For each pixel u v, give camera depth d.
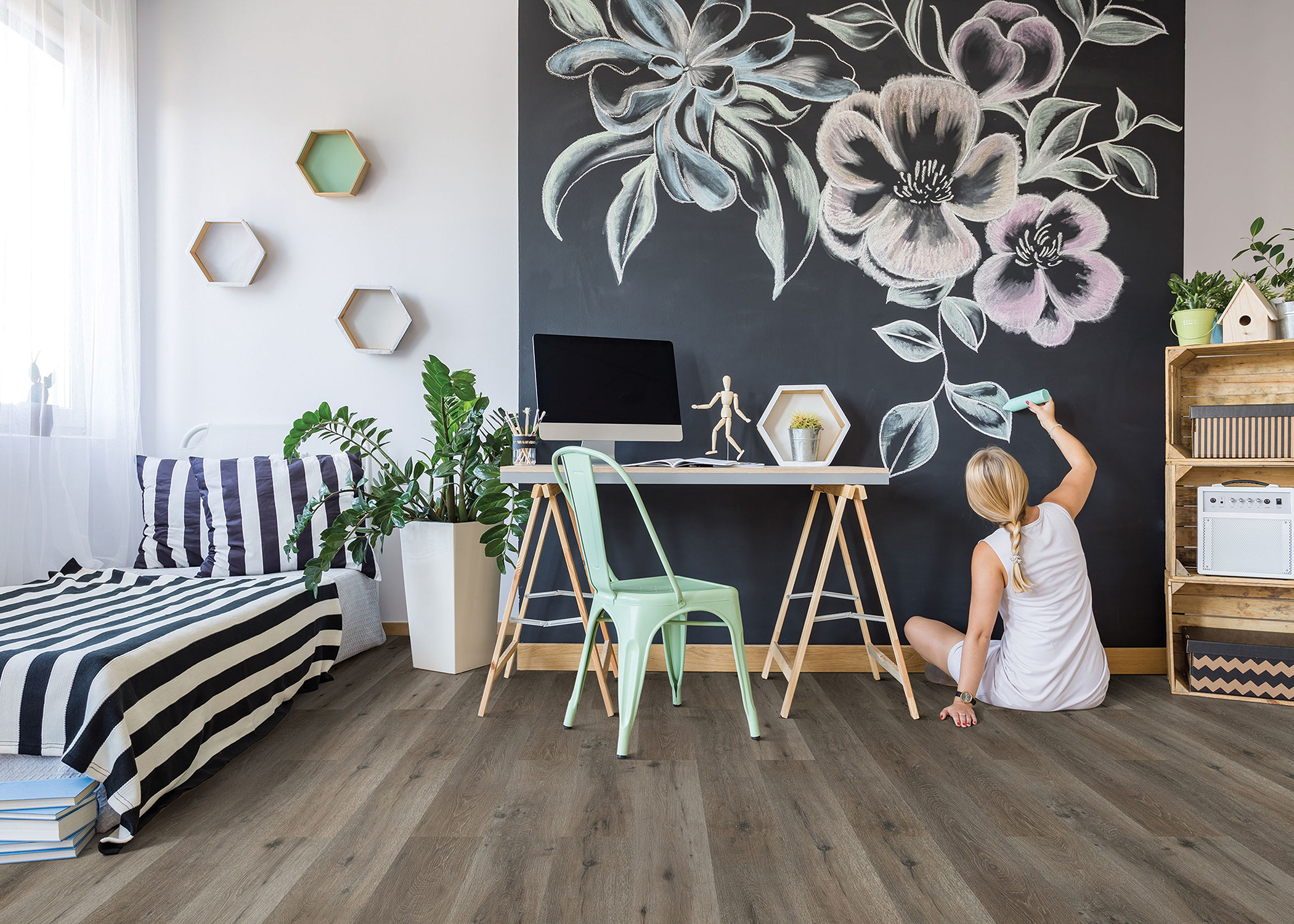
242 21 3.08
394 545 3.12
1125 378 2.71
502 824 1.55
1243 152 2.92
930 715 2.24
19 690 1.54
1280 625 2.55
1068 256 2.72
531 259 2.73
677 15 2.74
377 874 1.36
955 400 2.73
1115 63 2.71
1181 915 1.25
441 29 3.07
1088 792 1.71
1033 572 2.20
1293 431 2.36
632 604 1.92
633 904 1.27
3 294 2.48
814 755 1.93
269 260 3.08
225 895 1.29
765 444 2.74
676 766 1.85
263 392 3.09
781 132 2.74
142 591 2.43
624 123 2.73
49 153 2.63
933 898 1.29
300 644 2.36
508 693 2.42
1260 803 1.65
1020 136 2.72
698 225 2.73
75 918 1.23
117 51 2.87
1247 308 2.40
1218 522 2.45
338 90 3.08
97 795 1.51
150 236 3.09
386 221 3.07
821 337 2.74
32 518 2.59
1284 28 2.91
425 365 2.57
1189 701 2.37
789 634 2.74
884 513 2.73
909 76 2.73
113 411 2.86
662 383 2.61
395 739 2.02
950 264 2.73
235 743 1.90
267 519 2.75
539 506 2.48
